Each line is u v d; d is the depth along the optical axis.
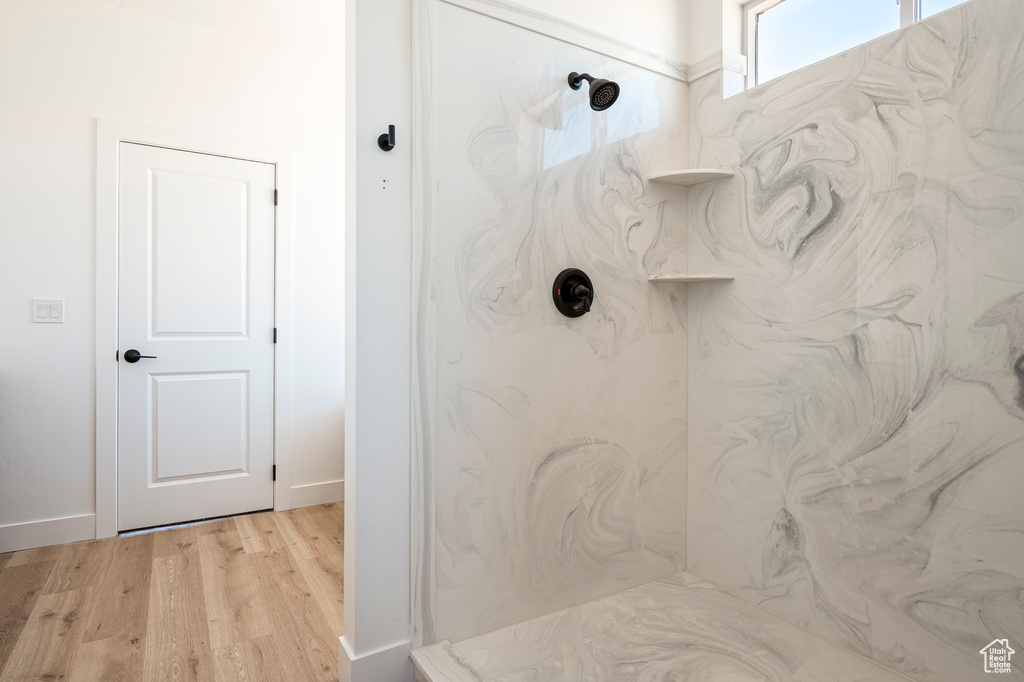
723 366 2.06
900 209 1.53
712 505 2.10
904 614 1.53
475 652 1.63
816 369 1.75
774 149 1.87
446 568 1.67
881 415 1.58
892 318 1.55
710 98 2.11
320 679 1.63
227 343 3.02
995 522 1.35
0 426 2.49
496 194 1.75
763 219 1.90
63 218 2.60
